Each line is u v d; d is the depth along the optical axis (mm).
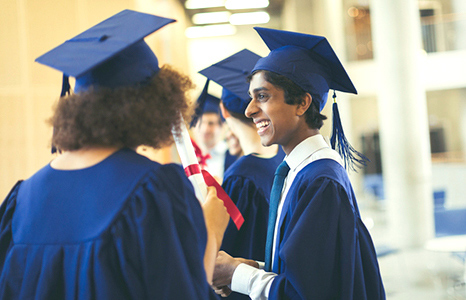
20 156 6566
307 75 1400
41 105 6594
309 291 1195
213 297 978
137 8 6973
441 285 5164
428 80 12586
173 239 900
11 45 6539
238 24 16953
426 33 12711
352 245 1252
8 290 928
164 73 1029
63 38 6617
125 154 970
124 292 877
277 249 1378
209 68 2021
